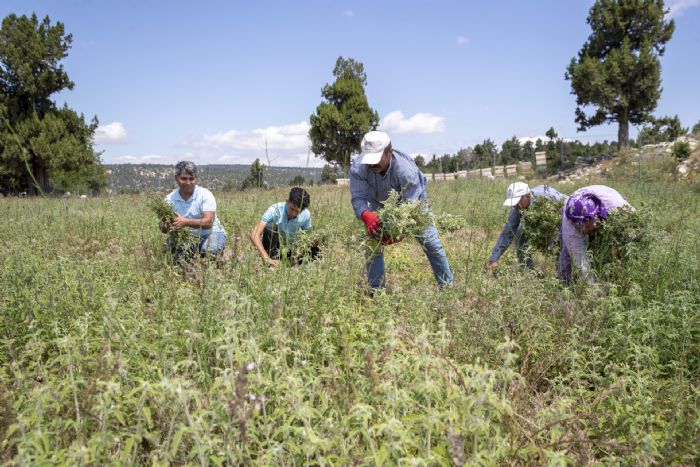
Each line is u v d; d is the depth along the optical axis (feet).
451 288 14.05
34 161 100.17
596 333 11.42
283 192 38.17
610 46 106.63
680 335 11.78
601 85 99.55
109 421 7.66
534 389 10.32
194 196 20.43
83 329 9.81
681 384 9.75
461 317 12.17
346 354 9.50
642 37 102.78
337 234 19.60
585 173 82.79
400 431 6.48
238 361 7.85
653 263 15.61
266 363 8.59
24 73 98.89
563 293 13.62
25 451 6.51
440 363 7.95
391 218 14.64
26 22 100.42
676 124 111.55
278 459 7.47
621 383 9.12
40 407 7.12
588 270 14.52
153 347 9.57
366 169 16.80
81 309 12.20
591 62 100.78
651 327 11.42
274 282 12.32
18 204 36.17
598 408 9.43
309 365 9.66
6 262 14.53
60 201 40.88
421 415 7.26
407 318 11.99
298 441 7.74
